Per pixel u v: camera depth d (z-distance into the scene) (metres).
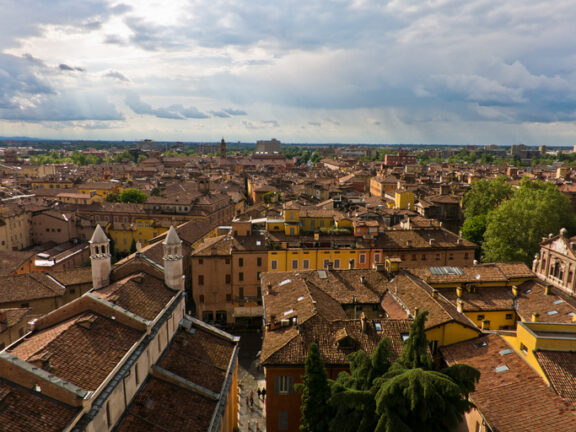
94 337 34.91
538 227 103.12
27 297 72.00
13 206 132.50
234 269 84.50
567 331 45.44
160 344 42.38
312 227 96.44
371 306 60.72
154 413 35.44
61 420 26.31
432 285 65.31
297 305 55.78
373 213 110.94
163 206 145.75
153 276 48.88
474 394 41.19
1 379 27.39
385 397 34.16
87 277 81.88
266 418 46.00
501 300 62.69
